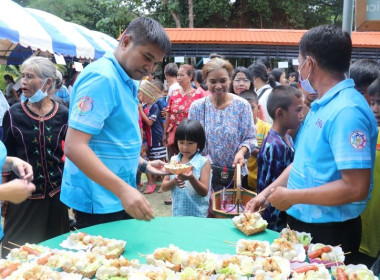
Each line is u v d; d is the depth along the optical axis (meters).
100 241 1.81
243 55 10.52
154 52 1.91
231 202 3.03
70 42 6.16
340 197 1.62
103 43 7.85
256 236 2.00
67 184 2.10
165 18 16.28
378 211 2.36
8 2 5.56
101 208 2.04
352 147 1.59
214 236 1.99
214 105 3.37
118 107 1.95
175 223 2.16
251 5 16.09
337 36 1.73
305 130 1.89
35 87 2.71
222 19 16.61
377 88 2.30
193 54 10.49
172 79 6.57
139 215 1.70
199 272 1.54
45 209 2.85
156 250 1.70
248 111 3.34
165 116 5.52
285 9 16.33
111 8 15.63
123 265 1.61
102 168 1.76
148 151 5.87
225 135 3.31
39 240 2.85
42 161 2.80
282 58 10.54
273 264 1.60
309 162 1.81
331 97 1.73
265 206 2.20
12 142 2.85
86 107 1.80
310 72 1.82
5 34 4.68
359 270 1.55
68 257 1.67
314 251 1.73
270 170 2.60
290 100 2.61
